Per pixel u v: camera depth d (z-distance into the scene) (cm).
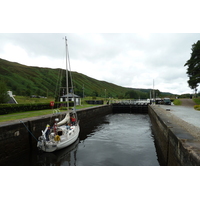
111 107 4638
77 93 8412
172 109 2539
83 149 1246
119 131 1912
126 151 1200
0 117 1519
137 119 3025
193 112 2055
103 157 1079
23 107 2083
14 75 12694
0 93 2267
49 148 1097
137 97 16688
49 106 2662
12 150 1073
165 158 1009
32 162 996
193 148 582
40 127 1409
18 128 1138
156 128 1756
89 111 2784
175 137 770
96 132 1861
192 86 4141
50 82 14888
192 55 3825
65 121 1438
